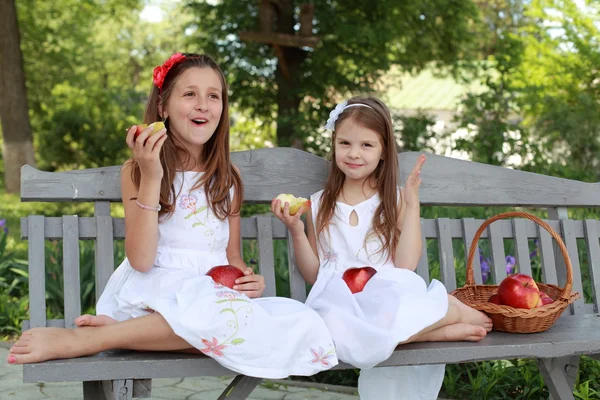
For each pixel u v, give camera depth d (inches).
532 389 125.1
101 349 80.4
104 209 102.1
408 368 100.0
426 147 348.2
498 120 316.5
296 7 389.7
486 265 159.2
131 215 93.0
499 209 222.8
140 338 81.0
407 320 86.7
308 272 106.7
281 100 395.9
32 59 634.2
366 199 108.3
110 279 96.2
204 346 79.6
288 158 114.3
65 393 125.9
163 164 96.7
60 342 78.2
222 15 407.5
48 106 669.9
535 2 404.5
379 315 88.4
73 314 95.7
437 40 425.1
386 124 105.2
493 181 123.6
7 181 503.2
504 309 94.9
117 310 90.5
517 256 121.3
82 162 602.2
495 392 129.3
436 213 214.8
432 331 91.0
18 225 359.9
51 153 594.9
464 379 137.3
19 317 171.3
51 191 100.0
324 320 87.7
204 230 97.6
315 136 357.7
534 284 98.3
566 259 98.4
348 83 398.6
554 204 126.6
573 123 337.1
